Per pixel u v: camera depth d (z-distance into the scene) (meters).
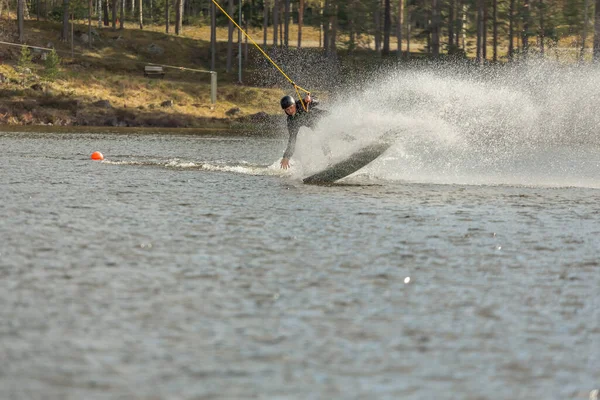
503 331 21.98
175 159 73.81
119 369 18.77
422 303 24.50
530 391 18.00
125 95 194.50
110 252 30.69
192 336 21.09
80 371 18.59
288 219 39.09
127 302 23.98
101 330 21.44
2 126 145.12
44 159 70.12
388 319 22.84
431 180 57.72
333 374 18.75
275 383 18.16
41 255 29.84
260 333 21.45
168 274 27.41
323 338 21.14
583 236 35.91
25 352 19.70
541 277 28.00
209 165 65.88
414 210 42.75
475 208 43.97
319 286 26.22
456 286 26.59
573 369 19.30
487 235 35.78
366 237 34.75
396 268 29.00
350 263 29.59
